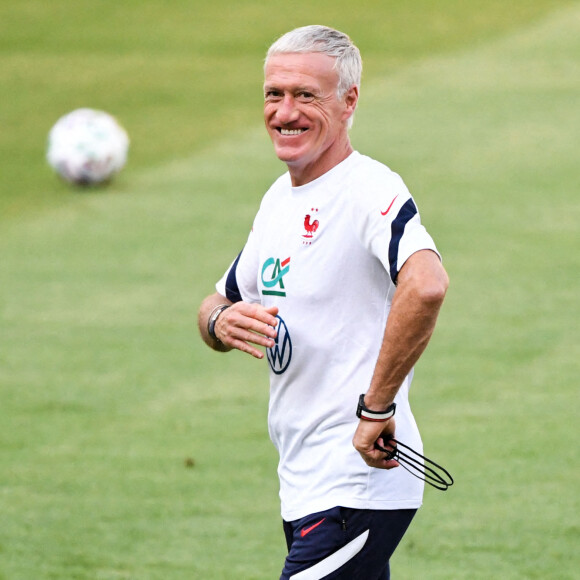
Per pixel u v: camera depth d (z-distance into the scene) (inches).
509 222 1788.9
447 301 1427.2
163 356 1273.4
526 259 1598.2
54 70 3216.0
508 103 2706.7
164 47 3501.5
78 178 2078.0
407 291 474.6
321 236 520.4
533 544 821.2
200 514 889.5
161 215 1893.5
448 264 1581.0
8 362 1255.5
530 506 884.0
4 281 1560.0
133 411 1115.9
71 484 948.0
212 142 2449.6
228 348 596.1
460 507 885.8
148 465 986.1
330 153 525.0
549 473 944.3
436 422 1059.9
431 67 3147.1
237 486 943.0
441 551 815.1
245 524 871.1
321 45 517.0
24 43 3550.7
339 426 528.4
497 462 967.6
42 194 2059.5
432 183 2039.9
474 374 1182.9
